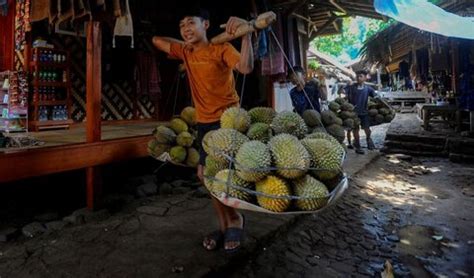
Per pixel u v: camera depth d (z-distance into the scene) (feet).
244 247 8.93
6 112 17.93
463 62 25.43
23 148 10.18
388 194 16.65
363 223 13.17
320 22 25.49
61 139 12.92
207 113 8.09
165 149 11.47
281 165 5.06
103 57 19.97
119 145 12.72
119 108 21.81
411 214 14.26
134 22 18.72
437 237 12.09
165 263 7.95
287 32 19.89
